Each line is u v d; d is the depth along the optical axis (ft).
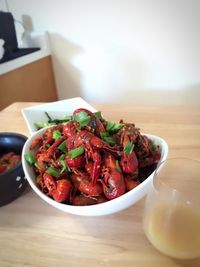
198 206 0.84
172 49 3.47
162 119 1.81
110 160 1.02
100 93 4.09
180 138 1.56
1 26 3.28
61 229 1.01
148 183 0.97
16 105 2.27
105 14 3.48
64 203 0.99
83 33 3.69
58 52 3.94
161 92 3.81
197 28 3.26
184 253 0.82
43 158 1.12
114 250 0.91
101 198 0.99
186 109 1.94
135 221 1.02
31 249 0.93
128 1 3.32
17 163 1.21
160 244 0.84
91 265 0.86
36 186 1.05
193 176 1.07
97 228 1.00
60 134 1.24
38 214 1.08
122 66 3.78
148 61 3.64
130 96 3.97
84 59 3.88
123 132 1.15
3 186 1.07
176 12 3.23
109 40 3.64
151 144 1.21
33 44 3.88
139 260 0.87
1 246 0.95
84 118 1.16
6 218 1.07
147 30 3.43
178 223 0.83
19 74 3.35
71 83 4.15
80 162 1.04
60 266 0.86
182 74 3.60
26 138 1.36
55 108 1.85
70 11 3.59
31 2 3.69
